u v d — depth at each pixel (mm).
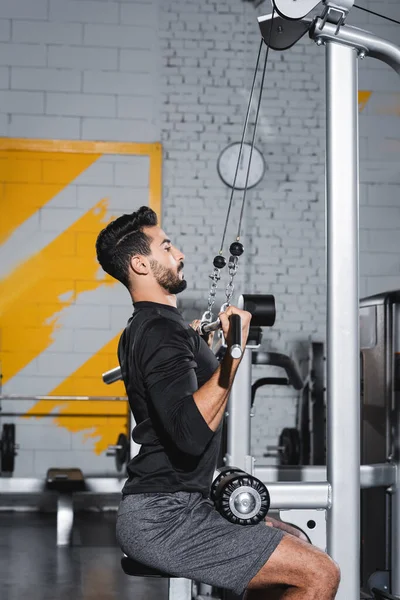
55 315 6336
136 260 2062
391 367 3436
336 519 2312
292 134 6688
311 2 2131
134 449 3471
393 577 3312
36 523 5812
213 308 6531
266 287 6609
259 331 2844
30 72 6422
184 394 1822
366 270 6641
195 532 1908
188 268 6520
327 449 2344
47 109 6418
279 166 6668
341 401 2312
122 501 1984
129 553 1938
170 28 6586
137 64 6531
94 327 6359
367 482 3293
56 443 6277
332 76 2348
